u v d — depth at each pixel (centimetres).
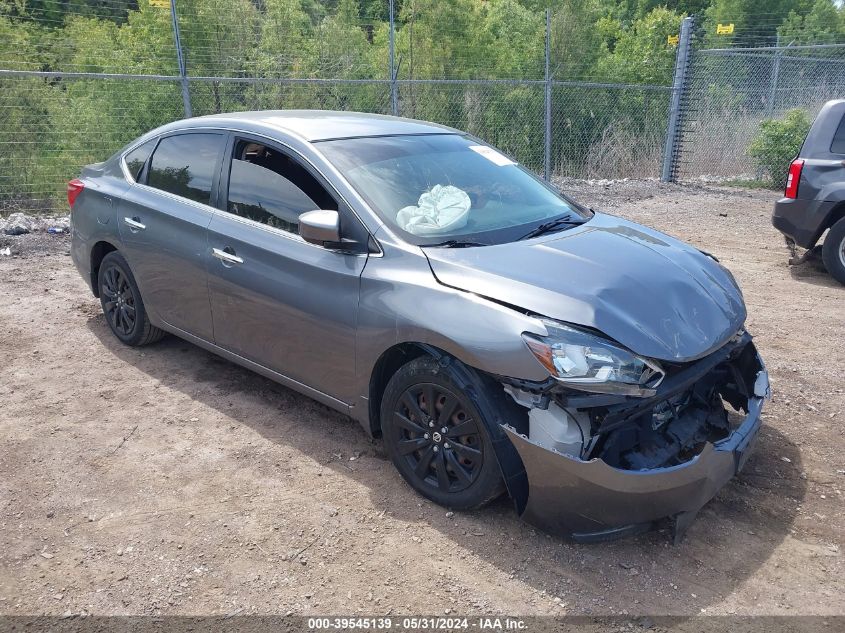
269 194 396
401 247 338
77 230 532
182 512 329
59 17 1229
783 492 351
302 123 415
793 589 285
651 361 288
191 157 449
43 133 1060
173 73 1232
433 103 1377
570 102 1487
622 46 1888
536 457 286
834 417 427
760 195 1278
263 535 313
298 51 1334
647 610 273
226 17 1280
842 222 698
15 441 390
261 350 402
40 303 625
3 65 1038
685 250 385
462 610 271
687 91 1369
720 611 272
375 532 316
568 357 280
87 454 378
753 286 708
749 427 322
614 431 290
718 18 2936
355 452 383
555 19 1623
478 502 314
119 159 512
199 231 424
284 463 371
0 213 1009
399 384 331
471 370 304
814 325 591
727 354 330
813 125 723
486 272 314
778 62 1492
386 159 390
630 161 1465
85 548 304
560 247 346
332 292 352
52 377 473
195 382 467
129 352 516
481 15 1750
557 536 312
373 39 1586
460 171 408
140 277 477
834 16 2817
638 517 287
